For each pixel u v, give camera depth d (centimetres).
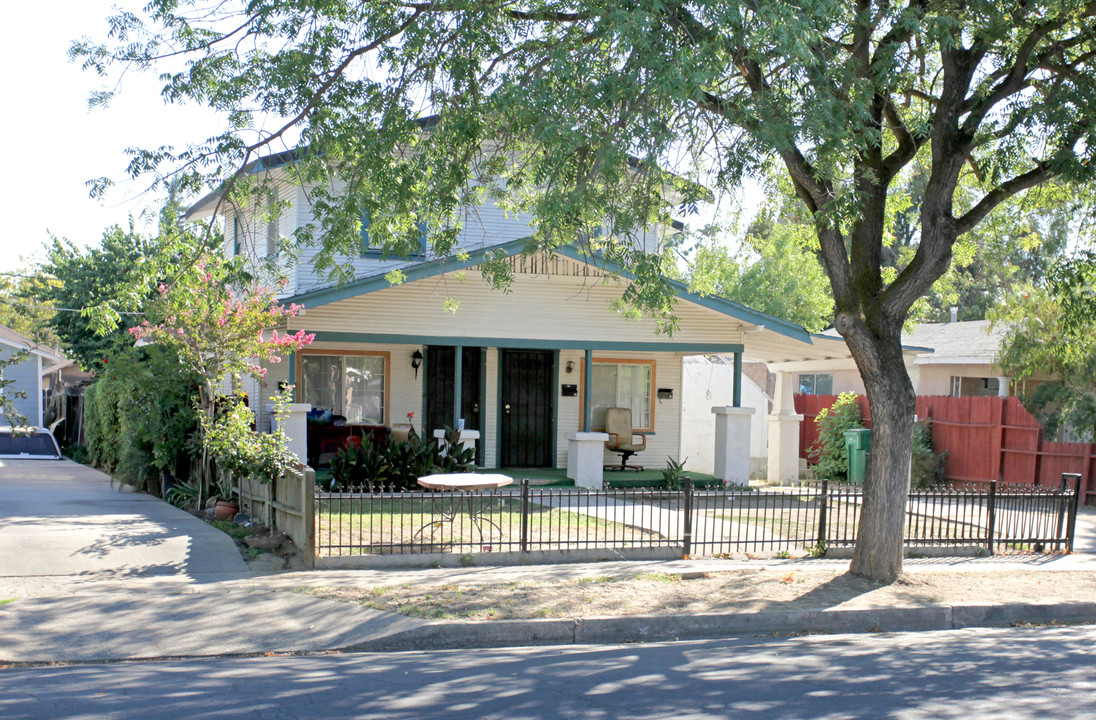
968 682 663
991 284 3114
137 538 1092
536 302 1772
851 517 1527
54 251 2959
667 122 984
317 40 1091
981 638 841
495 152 1212
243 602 859
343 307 1659
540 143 1056
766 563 1120
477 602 870
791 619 873
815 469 2217
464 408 1947
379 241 1216
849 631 883
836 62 991
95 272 2873
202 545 1073
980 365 2400
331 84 1114
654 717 560
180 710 561
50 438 2391
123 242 2950
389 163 1140
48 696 591
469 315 1733
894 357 1032
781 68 1013
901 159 1072
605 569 1052
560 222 1071
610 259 1134
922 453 2047
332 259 1167
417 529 1209
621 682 647
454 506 1379
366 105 1124
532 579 981
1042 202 1348
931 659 739
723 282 2975
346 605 857
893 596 952
